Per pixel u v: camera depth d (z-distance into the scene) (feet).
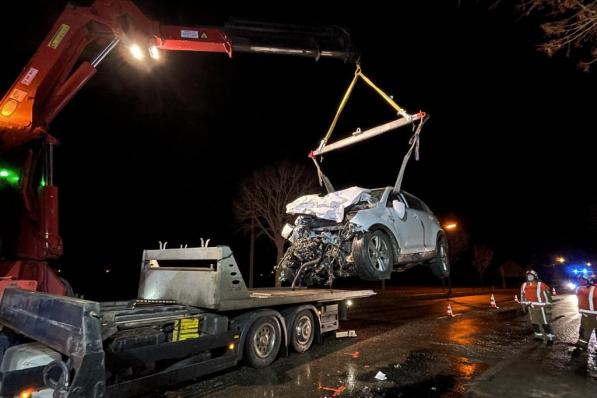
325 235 23.25
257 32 21.33
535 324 27.53
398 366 20.65
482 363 21.22
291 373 19.45
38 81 18.85
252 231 75.97
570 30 17.13
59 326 11.49
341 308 29.43
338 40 22.45
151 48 19.65
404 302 62.49
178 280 19.99
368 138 22.66
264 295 22.68
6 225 19.77
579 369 19.95
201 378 18.69
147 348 15.03
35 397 10.96
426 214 27.20
